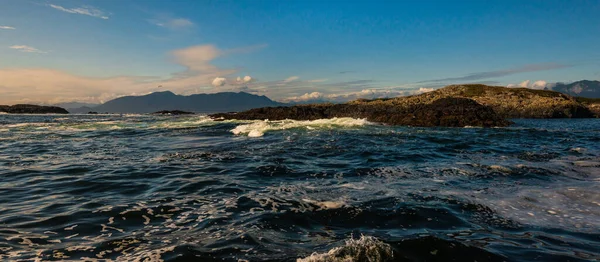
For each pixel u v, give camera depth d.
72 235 4.54
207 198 6.39
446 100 34.38
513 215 5.28
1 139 18.19
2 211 5.63
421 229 4.65
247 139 16.97
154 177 8.38
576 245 4.11
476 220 5.04
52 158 11.66
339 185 7.40
